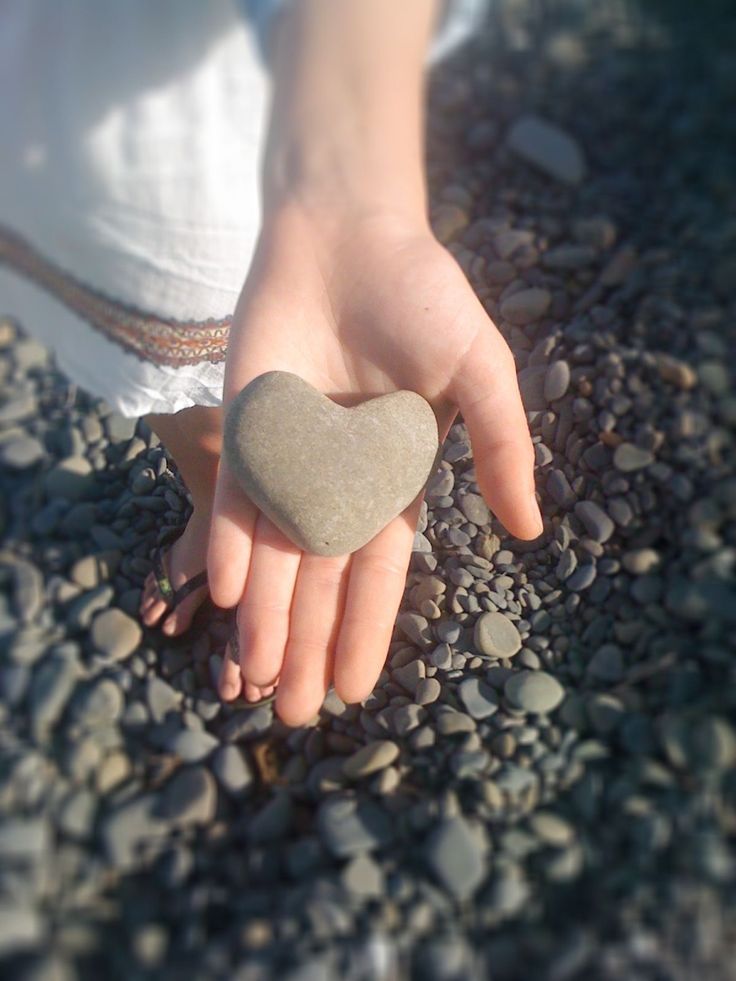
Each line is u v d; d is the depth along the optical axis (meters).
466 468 0.36
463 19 0.38
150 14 0.33
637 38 0.60
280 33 0.33
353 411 0.31
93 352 0.39
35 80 0.34
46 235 0.37
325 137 0.34
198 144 0.35
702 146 0.51
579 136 0.52
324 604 0.31
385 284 0.32
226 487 0.31
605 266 0.43
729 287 0.43
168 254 0.36
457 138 0.51
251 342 0.33
